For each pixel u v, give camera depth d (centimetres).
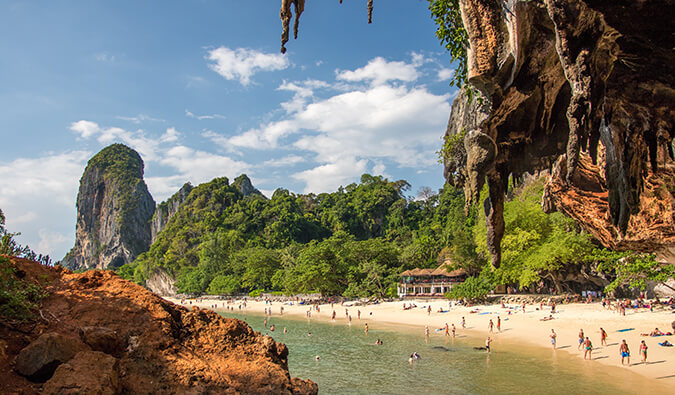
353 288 8400
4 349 840
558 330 3991
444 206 13625
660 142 1363
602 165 1750
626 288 5316
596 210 1950
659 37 989
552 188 2083
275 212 16938
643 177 1466
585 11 1004
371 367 3108
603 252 4744
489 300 6238
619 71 1141
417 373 2855
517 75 1379
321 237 17412
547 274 5847
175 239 16350
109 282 1140
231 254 13775
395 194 17688
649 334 3253
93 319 991
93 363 815
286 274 10462
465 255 7256
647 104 1230
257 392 1013
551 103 1509
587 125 1247
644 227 1725
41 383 806
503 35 1310
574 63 1092
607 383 2302
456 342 4003
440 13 1513
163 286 15412
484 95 1471
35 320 949
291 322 6562
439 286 7956
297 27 1333
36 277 1098
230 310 9088
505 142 1653
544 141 1650
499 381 2525
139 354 943
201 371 971
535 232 5484
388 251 9400
